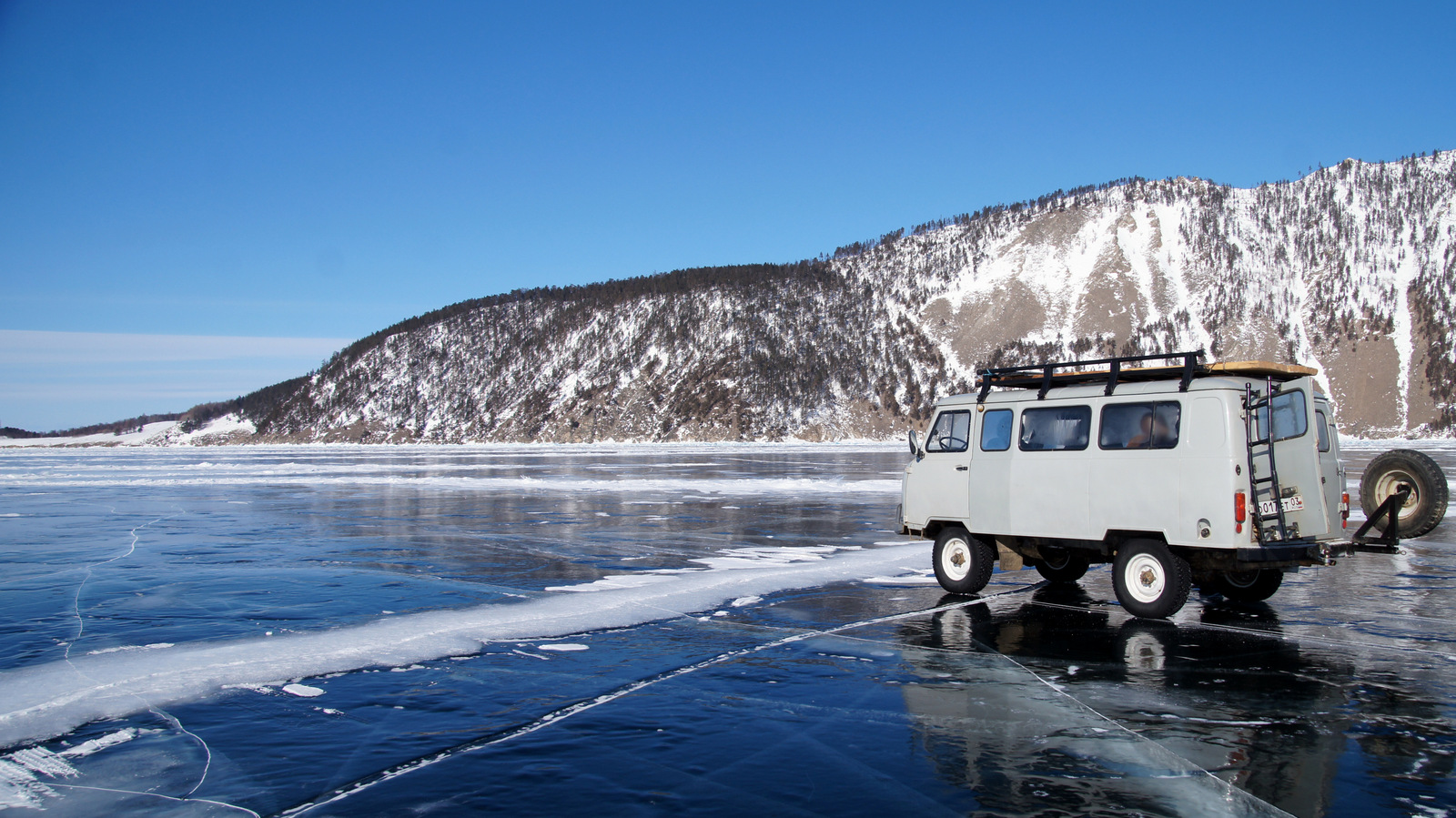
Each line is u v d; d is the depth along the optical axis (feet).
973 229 622.95
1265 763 17.04
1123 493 31.53
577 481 116.67
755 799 15.29
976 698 21.68
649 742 18.45
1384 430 387.55
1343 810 14.79
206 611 33.14
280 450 364.99
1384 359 426.10
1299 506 31.12
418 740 18.67
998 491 35.19
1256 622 31.12
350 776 16.53
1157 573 30.94
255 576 41.83
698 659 25.81
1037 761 17.22
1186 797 15.34
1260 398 30.42
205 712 20.75
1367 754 17.57
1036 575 43.11
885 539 56.44
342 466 179.22
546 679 23.58
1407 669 24.49
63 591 37.81
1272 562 29.04
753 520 68.54
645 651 26.86
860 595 36.91
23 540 56.80
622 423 464.65
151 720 20.10
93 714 20.52
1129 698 21.65
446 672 24.27
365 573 42.47
